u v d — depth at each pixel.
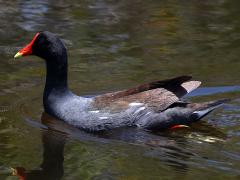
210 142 13.44
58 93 14.88
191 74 17.16
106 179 11.74
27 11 22.25
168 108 14.38
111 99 14.52
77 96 14.83
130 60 18.25
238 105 15.31
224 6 23.02
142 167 12.24
